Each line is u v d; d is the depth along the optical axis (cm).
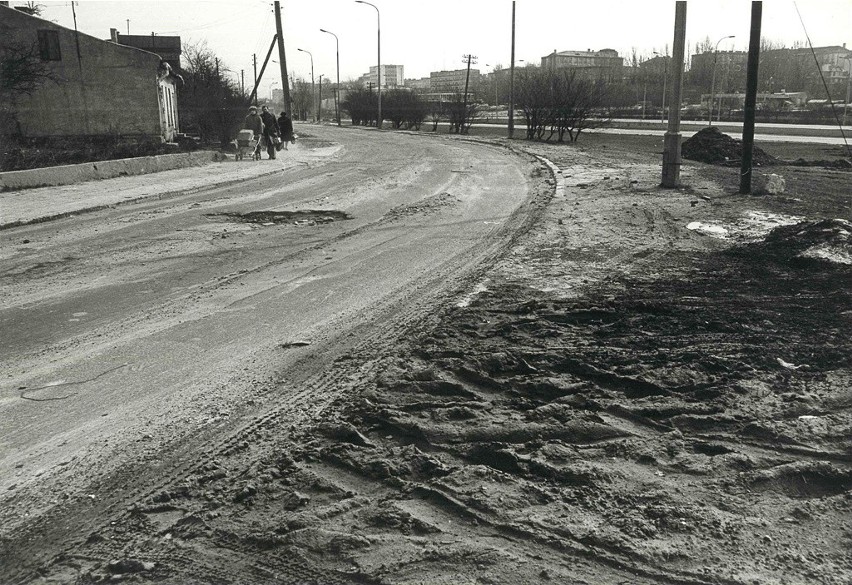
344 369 552
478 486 376
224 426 461
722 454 401
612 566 311
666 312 670
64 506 374
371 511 358
